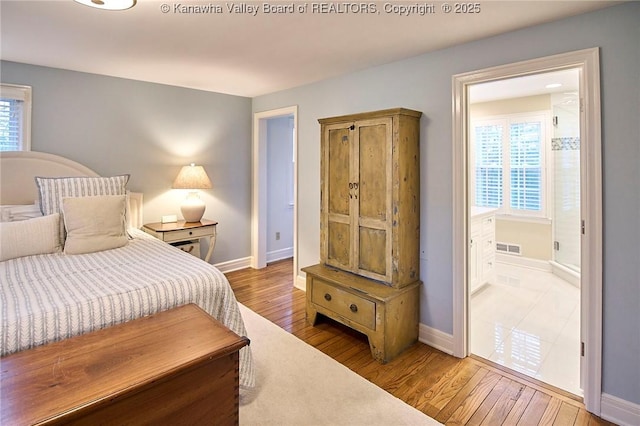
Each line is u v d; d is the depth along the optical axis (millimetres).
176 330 1535
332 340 2807
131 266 2090
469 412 1966
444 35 2291
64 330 1469
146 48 2594
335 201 3027
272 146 5016
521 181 4852
